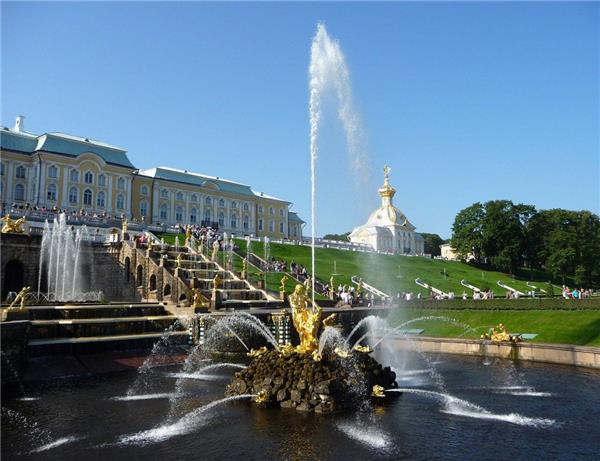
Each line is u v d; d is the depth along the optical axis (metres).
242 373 20.62
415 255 107.44
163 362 29.28
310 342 20.92
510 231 103.56
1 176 79.12
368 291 63.50
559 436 16.12
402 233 120.50
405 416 18.19
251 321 34.78
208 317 33.84
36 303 33.69
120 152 93.56
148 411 18.58
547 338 34.56
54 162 81.88
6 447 14.70
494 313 42.28
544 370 28.55
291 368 19.58
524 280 102.38
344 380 19.58
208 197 109.94
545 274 113.50
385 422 17.34
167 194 101.94
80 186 85.31
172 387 23.06
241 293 46.16
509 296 65.12
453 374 27.55
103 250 49.44
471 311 44.12
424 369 29.44
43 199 80.25
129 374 26.16
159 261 45.09
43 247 46.22
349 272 73.12
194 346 33.22
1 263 42.97
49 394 21.38
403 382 25.03
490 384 24.55
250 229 119.06
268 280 57.06
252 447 14.65
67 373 25.25
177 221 103.25
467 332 39.50
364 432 16.09
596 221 109.94
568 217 109.75
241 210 117.38
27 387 22.66
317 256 81.00
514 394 22.23
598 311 36.72
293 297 21.80
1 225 53.09
